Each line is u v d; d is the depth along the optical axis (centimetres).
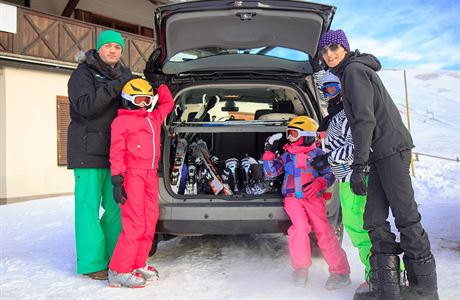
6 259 375
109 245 334
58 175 989
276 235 454
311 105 359
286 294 271
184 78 367
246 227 311
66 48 1011
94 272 312
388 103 237
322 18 320
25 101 938
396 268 232
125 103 297
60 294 282
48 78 980
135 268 301
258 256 367
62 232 503
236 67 368
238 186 361
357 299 246
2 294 284
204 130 339
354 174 224
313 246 348
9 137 908
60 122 996
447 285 272
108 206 333
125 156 296
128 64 1157
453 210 596
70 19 1022
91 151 310
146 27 1390
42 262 363
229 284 293
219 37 348
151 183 302
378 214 239
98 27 1081
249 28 335
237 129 338
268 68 368
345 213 269
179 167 347
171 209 311
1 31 878
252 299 263
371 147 235
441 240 402
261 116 407
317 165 298
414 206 232
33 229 529
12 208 741
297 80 377
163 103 325
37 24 959
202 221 310
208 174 350
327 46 258
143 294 278
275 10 311
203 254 377
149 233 303
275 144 366
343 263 281
